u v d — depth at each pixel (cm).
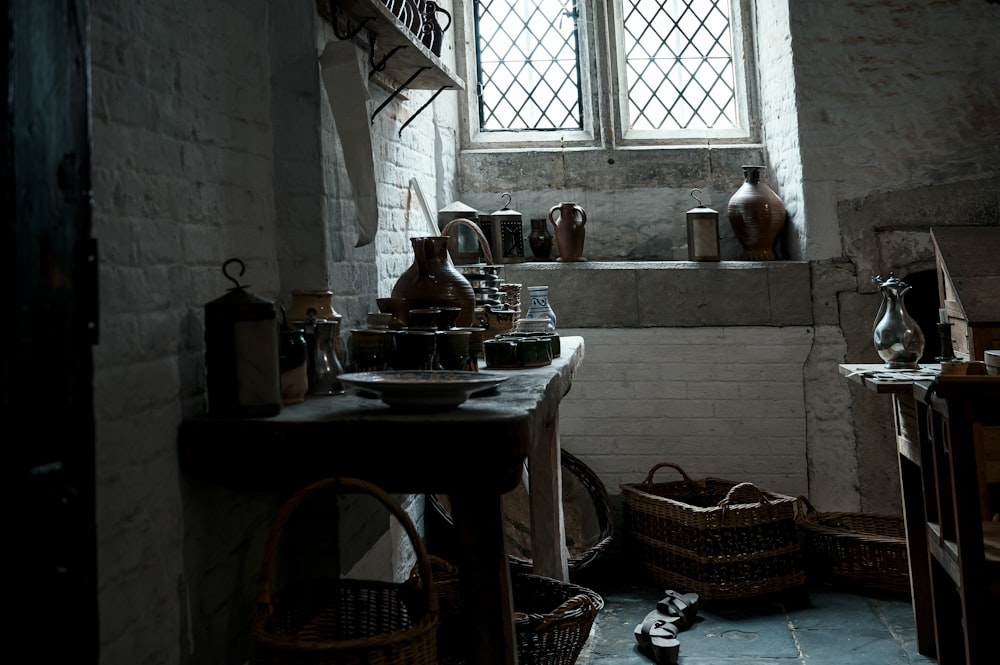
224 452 200
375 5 280
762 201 472
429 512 427
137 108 192
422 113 431
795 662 314
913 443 301
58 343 116
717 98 525
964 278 384
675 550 392
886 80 457
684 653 325
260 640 174
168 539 197
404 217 392
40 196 113
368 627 207
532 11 529
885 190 458
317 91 273
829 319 462
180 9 212
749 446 466
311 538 262
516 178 511
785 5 466
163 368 198
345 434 194
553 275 475
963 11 454
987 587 238
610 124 512
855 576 389
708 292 468
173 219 206
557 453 359
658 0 524
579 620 262
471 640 192
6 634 106
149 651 188
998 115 454
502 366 297
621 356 473
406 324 306
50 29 116
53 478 115
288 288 272
